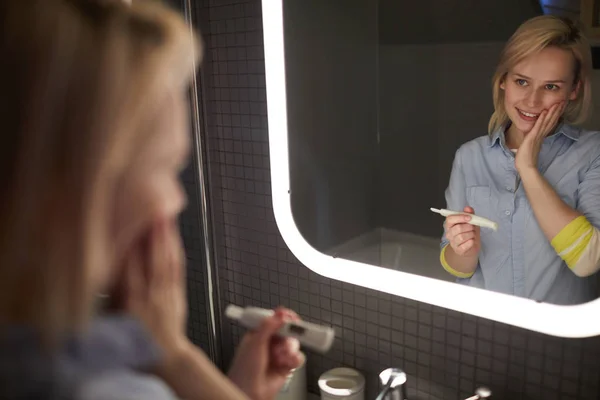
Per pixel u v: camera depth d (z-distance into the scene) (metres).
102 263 0.32
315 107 1.05
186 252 1.08
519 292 0.92
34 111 0.29
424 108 1.15
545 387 0.78
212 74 0.99
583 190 0.91
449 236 1.01
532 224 0.94
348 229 1.12
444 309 0.85
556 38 0.90
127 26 0.33
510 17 1.00
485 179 1.03
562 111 0.92
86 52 0.30
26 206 0.29
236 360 0.56
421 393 0.90
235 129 0.99
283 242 0.99
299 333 0.57
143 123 0.33
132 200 0.34
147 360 0.38
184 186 1.04
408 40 1.16
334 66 1.10
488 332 0.81
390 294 0.90
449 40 1.10
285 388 0.93
